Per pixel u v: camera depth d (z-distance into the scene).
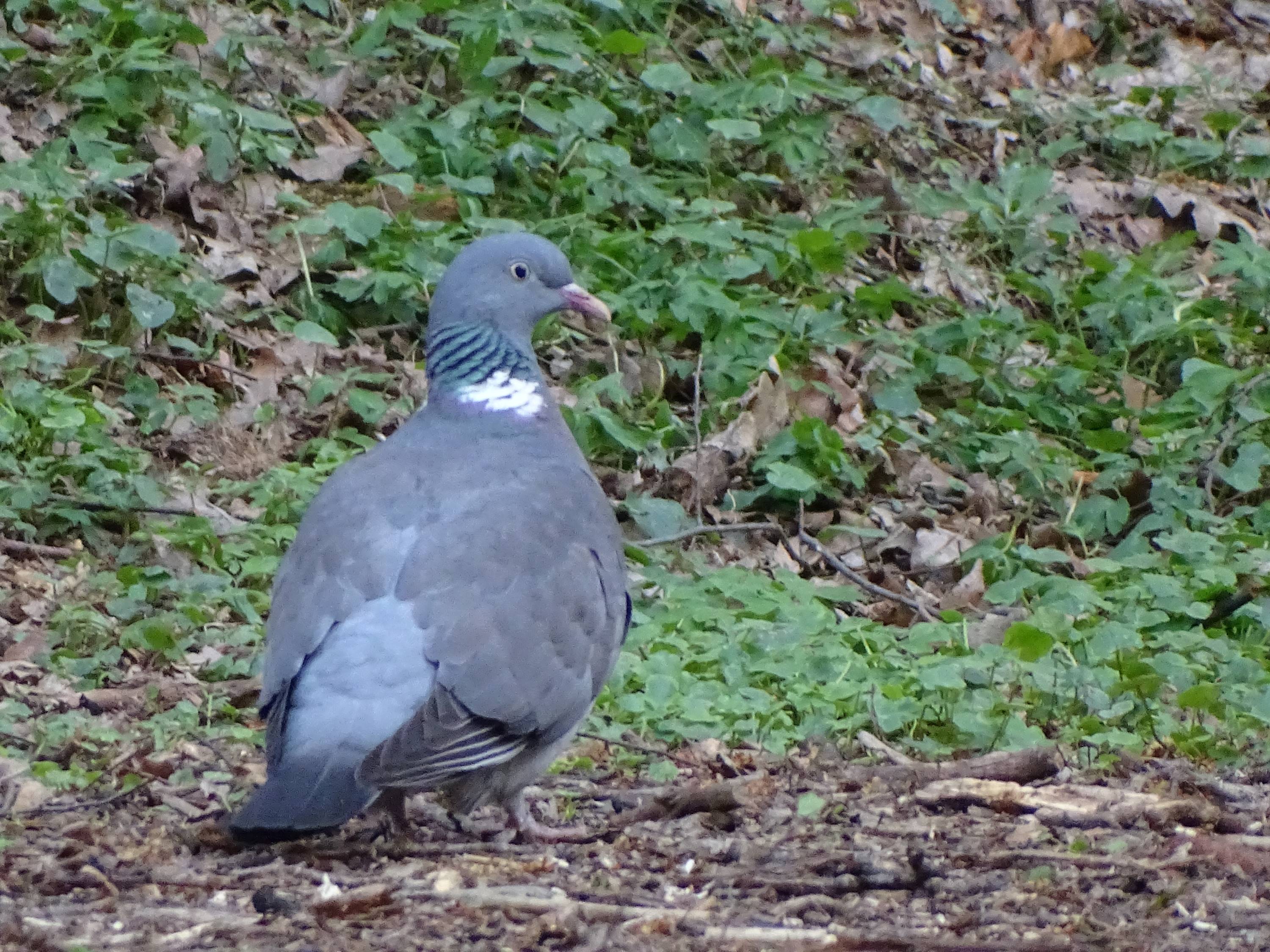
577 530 8.05
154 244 13.19
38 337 13.33
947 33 22.52
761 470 14.27
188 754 8.89
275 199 15.16
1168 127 21.98
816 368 15.23
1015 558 13.27
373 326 14.78
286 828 6.81
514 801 8.09
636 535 13.23
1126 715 10.28
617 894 7.24
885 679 10.27
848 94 19.09
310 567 7.57
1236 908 7.28
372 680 7.18
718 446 14.17
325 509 7.81
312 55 16.88
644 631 10.77
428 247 14.69
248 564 10.98
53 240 13.22
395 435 8.75
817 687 10.14
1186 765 9.61
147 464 12.23
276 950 6.48
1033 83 22.38
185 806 8.23
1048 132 20.88
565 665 7.70
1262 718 10.12
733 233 15.90
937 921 7.09
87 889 7.10
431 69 17.14
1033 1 23.55
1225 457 15.32
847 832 8.26
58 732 8.93
